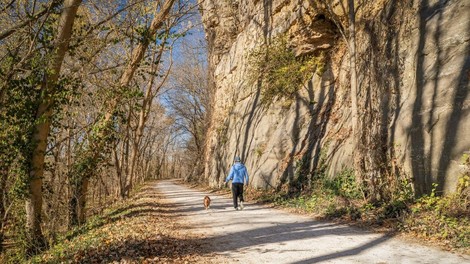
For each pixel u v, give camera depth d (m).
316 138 17.47
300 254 6.51
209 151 37.97
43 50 10.62
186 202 19.05
